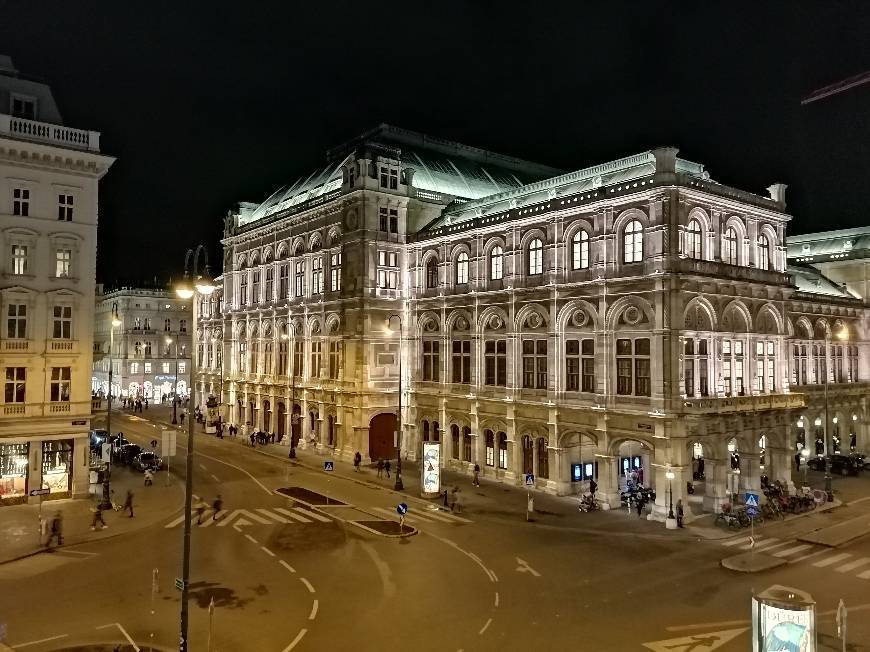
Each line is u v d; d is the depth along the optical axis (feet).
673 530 118.73
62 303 139.23
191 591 86.12
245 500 140.97
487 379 168.35
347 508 134.21
